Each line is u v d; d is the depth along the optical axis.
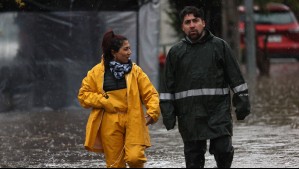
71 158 19.97
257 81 45.97
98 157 20.08
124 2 34.59
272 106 32.06
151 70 35.06
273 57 55.91
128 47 15.52
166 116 15.63
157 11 35.03
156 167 18.23
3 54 33.31
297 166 17.98
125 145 15.40
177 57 15.58
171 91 15.72
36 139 23.77
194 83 15.47
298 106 31.84
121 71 15.42
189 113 15.52
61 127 26.78
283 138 22.73
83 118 29.67
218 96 15.44
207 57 15.44
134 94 15.40
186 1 37.12
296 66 56.19
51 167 18.61
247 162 18.64
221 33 44.66
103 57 15.65
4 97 33.06
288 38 55.91
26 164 19.12
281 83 44.03
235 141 22.23
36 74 33.53
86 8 34.09
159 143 22.19
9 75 33.22
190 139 15.58
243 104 15.38
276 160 18.89
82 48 34.00
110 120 15.41
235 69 15.41
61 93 33.81
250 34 47.66
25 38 33.47
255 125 25.97
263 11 53.38
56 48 33.78
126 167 16.41
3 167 18.75
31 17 33.50
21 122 28.66
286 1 52.47
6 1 32.66
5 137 24.36
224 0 46.22
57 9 33.78
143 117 15.52
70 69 33.94
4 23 33.25
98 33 34.22
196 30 15.42
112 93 15.42
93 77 15.58
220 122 15.37
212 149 15.70
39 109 33.47
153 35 35.00
